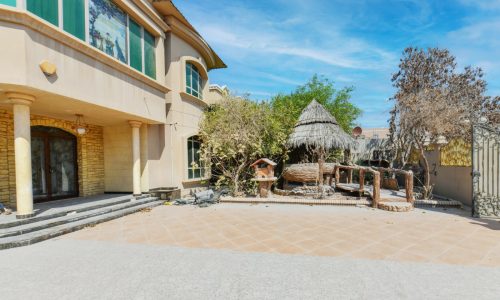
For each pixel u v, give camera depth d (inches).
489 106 587.5
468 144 328.5
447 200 345.7
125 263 162.4
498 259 162.9
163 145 429.4
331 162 472.4
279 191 438.3
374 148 671.1
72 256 175.5
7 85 205.0
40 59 217.6
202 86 539.2
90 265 159.8
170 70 432.1
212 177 515.2
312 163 434.6
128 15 346.3
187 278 140.7
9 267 157.6
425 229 229.6
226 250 184.4
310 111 472.1
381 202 324.8
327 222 257.6
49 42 225.9
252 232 228.5
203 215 300.2
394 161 553.0
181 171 442.6
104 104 289.7
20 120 227.3
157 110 396.2
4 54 199.6
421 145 384.2
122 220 282.4
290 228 238.7
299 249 184.7
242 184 452.1
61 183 370.6
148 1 374.3
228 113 439.8
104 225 261.1
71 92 247.3
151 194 399.2
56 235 222.7
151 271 150.2
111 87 301.0
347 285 130.9
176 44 442.3
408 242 196.2
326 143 409.1
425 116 366.3
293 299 118.2
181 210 333.1
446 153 378.9
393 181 441.7
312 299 118.0
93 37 289.6
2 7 194.9
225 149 424.8
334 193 406.3
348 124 703.1
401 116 422.6
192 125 477.7
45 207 295.0
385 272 145.3
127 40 343.6
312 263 159.0
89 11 283.7
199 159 481.7
